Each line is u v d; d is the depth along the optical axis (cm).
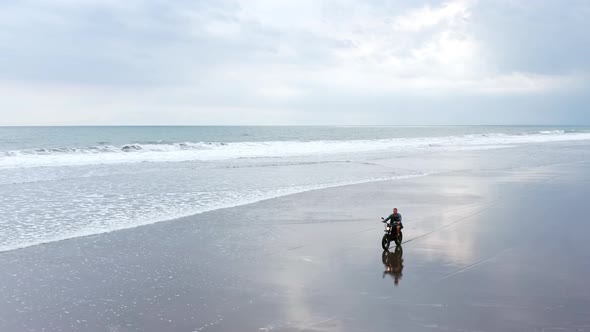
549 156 4384
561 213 1652
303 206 1812
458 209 1734
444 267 1028
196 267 1045
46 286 921
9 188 2216
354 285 916
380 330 711
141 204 1842
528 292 867
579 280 934
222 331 716
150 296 866
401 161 3828
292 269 1025
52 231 1383
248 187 2316
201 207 1786
